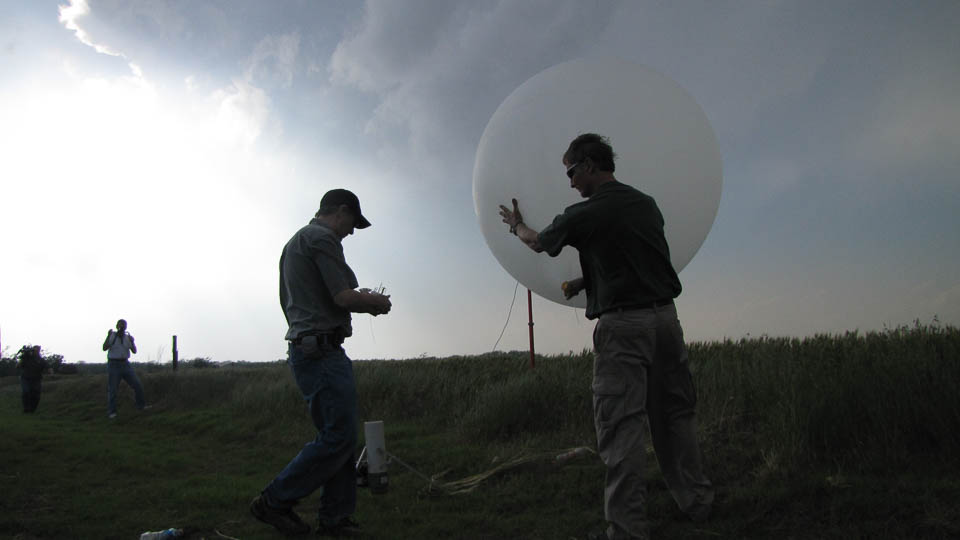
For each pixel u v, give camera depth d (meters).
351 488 2.83
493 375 6.74
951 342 3.75
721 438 3.53
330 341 2.75
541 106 3.06
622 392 2.36
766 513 2.56
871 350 4.09
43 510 3.34
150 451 5.54
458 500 3.33
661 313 2.44
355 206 3.04
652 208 2.49
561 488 3.31
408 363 8.52
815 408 3.14
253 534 2.82
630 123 2.96
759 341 5.66
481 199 3.38
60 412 10.17
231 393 8.88
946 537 2.12
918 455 2.88
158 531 2.88
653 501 2.87
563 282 3.16
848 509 2.43
